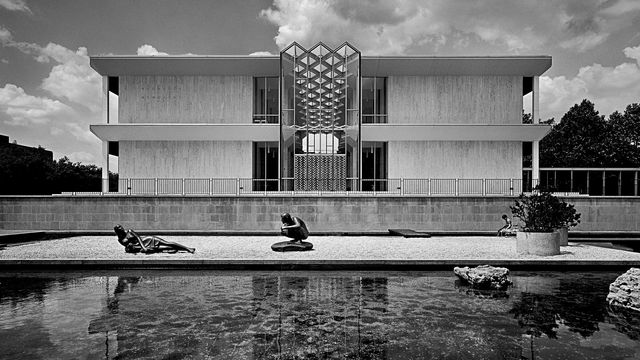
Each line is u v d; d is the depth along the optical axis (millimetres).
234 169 26062
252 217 21516
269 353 5637
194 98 26312
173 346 5891
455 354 5621
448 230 21422
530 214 13820
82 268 11578
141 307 7797
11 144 50906
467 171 26297
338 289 9242
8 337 6250
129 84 26266
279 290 9148
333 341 6074
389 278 10461
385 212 21453
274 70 25938
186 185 25844
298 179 24812
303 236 14141
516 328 6641
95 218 21531
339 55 25297
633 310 7566
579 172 43969
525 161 51969
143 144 26203
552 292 8945
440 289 9227
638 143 47188
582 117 50531
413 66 25844
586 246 15742
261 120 26594
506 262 11477
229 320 7020
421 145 26328
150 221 21516
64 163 51344
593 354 5629
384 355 5574
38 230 21391
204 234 20531
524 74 26312
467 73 26250
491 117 26391
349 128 25109
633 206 21734
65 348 5824
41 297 8555
